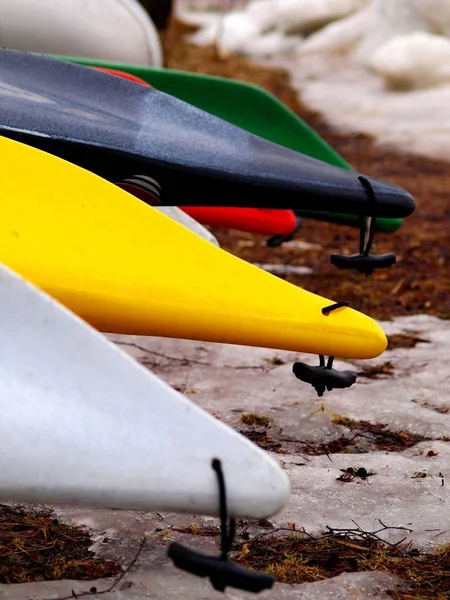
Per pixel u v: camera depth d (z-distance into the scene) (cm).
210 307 740
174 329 746
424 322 1677
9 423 604
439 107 4397
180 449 592
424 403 1277
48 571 816
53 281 739
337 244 2256
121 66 1484
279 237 1438
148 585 791
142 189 945
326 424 1196
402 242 2316
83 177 764
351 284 1891
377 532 912
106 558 844
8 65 995
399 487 1009
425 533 916
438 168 3419
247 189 941
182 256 749
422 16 5444
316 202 945
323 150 1414
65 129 927
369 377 1375
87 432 600
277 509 585
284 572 830
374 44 5556
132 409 601
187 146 955
